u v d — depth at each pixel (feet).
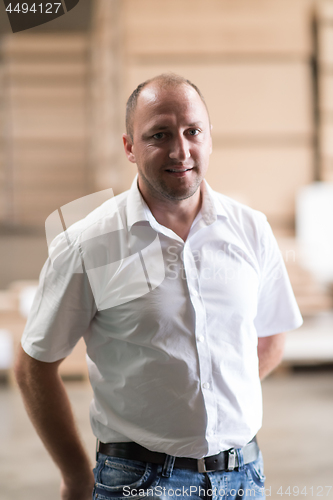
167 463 4.43
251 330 4.68
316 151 20.31
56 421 4.94
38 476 10.66
